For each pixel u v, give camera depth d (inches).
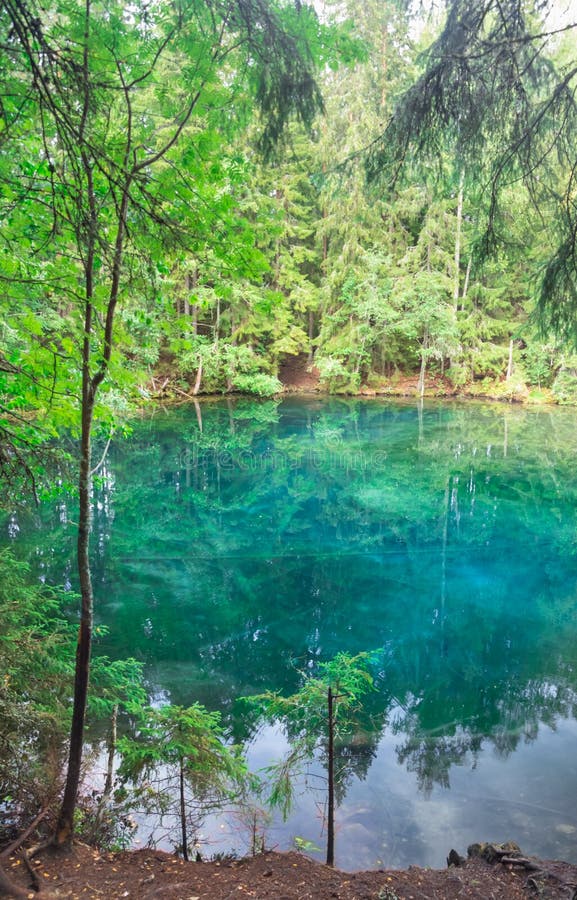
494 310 999.0
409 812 171.2
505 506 517.3
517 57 126.2
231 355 919.0
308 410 932.0
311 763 197.6
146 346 140.1
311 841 157.3
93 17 88.7
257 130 132.1
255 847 152.4
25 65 78.7
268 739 214.4
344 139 839.1
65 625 224.1
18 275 118.6
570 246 135.9
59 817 121.0
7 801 137.0
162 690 246.7
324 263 994.7
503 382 1019.3
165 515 483.8
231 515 491.2
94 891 106.6
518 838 160.1
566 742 212.8
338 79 844.6
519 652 284.2
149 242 110.4
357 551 415.2
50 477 115.2
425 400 1002.7
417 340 1048.2
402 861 150.6
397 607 332.5
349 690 153.7
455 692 248.4
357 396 1037.2
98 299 111.5
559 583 364.5
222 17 102.3
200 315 992.2
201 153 111.0
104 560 383.9
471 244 159.5
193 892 109.7
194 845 151.8
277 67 110.7
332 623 312.2
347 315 991.6
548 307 146.3
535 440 750.5
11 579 193.8
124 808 158.7
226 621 310.7
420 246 918.4
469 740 213.8
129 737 198.4
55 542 407.8
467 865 129.7
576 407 935.7
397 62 780.6
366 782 186.4
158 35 103.0
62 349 132.4
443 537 443.5
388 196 161.2
